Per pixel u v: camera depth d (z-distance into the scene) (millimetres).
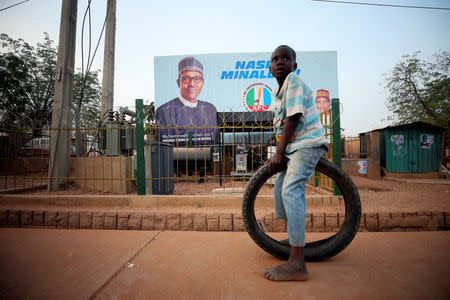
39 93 15023
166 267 1646
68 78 4367
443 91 10438
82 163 4625
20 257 1832
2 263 1720
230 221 2566
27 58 14539
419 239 2213
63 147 4238
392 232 2457
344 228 1750
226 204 2922
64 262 1735
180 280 1456
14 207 2961
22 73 14000
